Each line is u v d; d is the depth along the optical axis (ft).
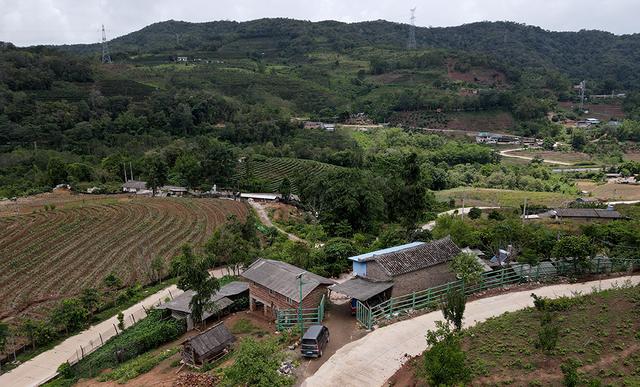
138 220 293.84
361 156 488.44
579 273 153.99
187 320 146.92
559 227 229.86
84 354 144.46
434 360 84.84
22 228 275.80
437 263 141.79
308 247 190.60
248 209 325.62
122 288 195.42
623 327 100.42
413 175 223.71
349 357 108.99
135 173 453.99
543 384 85.30
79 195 380.78
